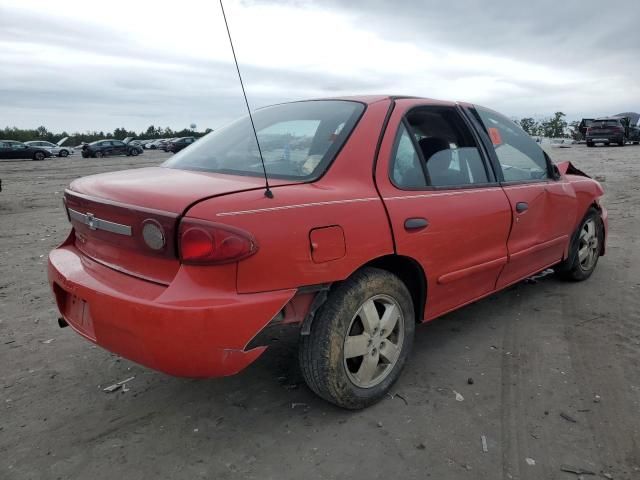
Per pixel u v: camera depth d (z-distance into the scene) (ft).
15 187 51.60
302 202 7.89
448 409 9.18
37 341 12.21
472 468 7.68
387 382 9.39
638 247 20.45
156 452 8.12
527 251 12.50
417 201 9.55
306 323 8.18
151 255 7.50
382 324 9.11
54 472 7.69
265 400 9.51
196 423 8.86
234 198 7.42
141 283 7.66
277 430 8.62
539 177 13.47
